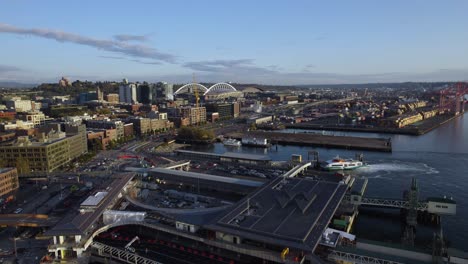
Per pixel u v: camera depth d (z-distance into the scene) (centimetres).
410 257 11338
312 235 11475
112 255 12538
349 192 17750
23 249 13000
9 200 18475
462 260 10625
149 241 13850
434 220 15912
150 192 19675
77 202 17950
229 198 18788
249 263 11819
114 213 14525
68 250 12356
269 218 12962
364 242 12138
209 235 13000
